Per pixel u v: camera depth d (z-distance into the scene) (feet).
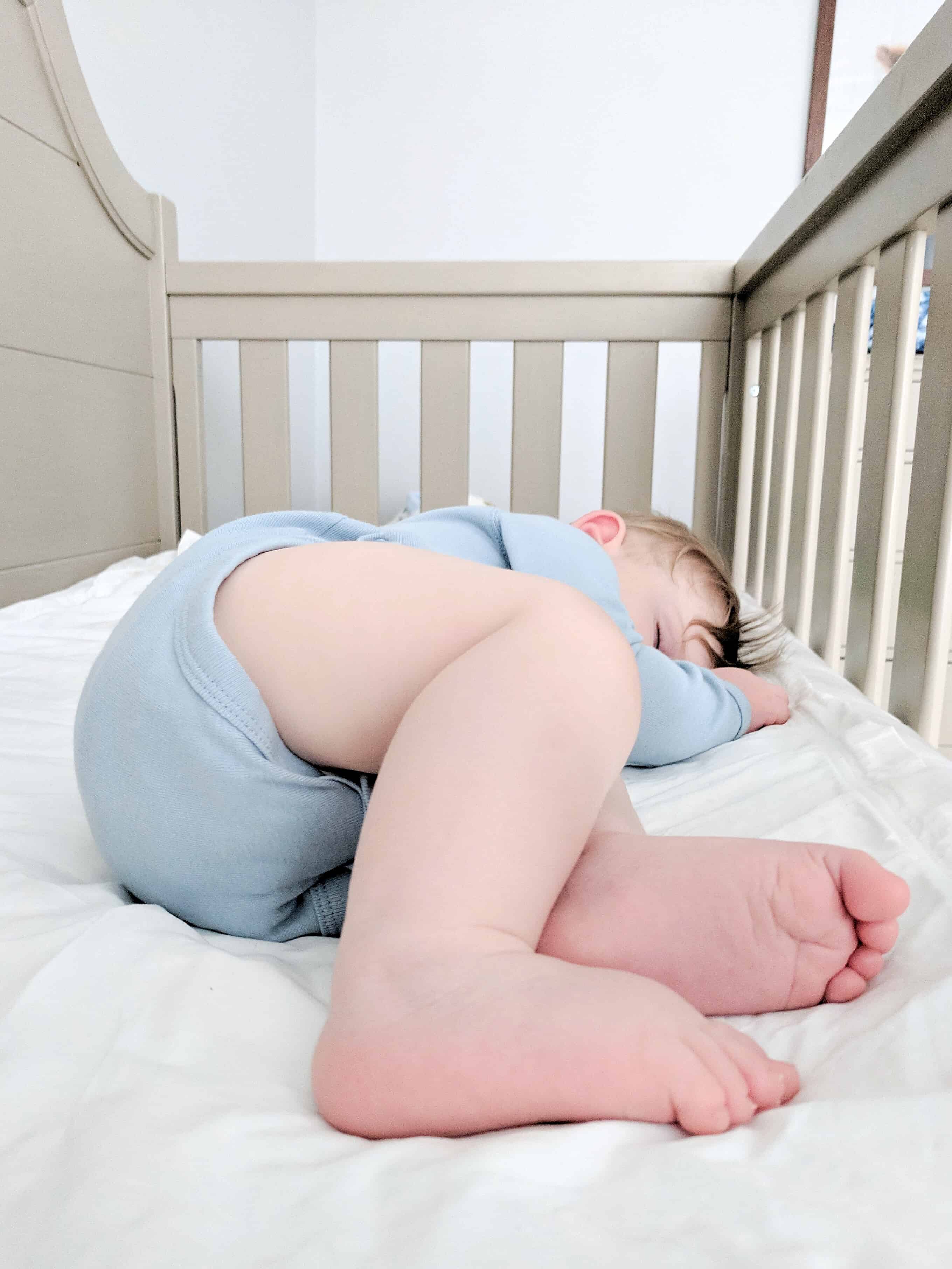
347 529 2.14
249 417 6.06
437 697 1.34
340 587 1.65
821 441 3.93
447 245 9.11
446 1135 1.00
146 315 5.93
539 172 8.90
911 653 2.64
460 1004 1.03
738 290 5.46
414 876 1.16
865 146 2.88
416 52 8.87
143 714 1.62
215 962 1.36
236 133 7.50
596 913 1.32
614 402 5.83
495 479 9.23
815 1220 0.80
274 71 8.11
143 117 6.13
